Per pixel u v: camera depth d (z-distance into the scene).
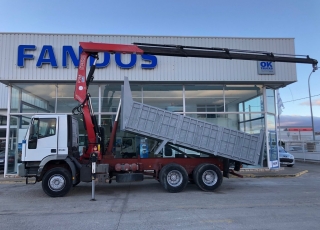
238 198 9.11
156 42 15.51
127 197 9.37
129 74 15.18
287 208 7.66
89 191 10.54
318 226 5.98
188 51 11.58
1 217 6.89
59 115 9.91
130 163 10.62
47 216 6.96
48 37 14.91
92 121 10.80
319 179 14.02
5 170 14.73
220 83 16.31
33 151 9.61
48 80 14.81
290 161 20.59
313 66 12.52
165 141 10.55
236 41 15.99
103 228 5.93
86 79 11.70
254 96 16.88
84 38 15.06
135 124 10.36
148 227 5.98
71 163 9.59
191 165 10.93
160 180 10.32
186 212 7.25
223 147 10.74
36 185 12.31
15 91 15.57
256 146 10.93
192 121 10.69
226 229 5.80
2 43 14.72
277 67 16.00
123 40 15.30
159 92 16.34
